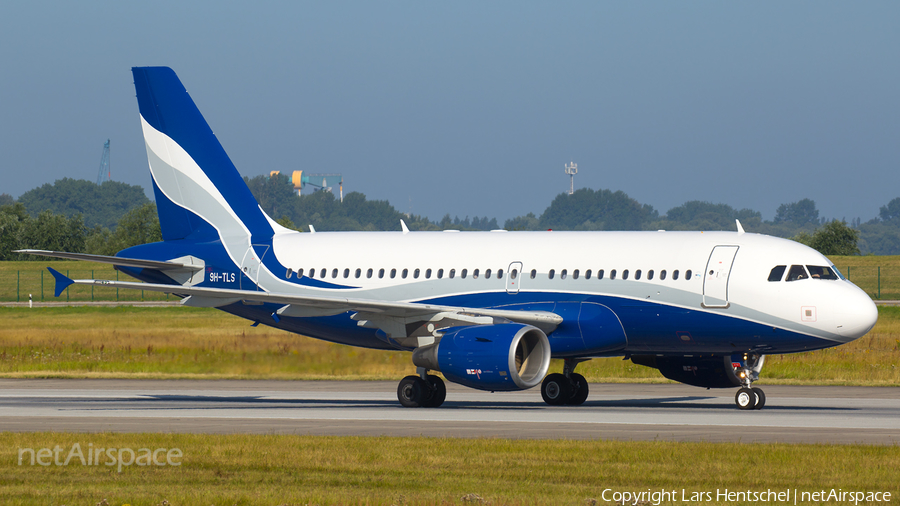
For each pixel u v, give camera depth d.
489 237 109.38
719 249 97.56
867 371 137.50
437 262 109.06
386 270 111.44
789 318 93.69
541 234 107.62
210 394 116.19
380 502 49.16
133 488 53.50
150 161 125.44
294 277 115.75
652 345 100.62
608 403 105.25
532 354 97.56
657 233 103.31
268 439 69.94
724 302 95.62
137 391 119.69
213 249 120.81
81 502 49.84
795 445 66.62
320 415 90.44
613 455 62.78
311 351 146.00
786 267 94.88
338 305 98.75
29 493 52.16
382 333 103.75
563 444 67.25
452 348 94.81
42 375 138.00
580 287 101.06
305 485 54.06
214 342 169.88
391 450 65.00
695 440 70.81
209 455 63.47
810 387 121.44
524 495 51.06
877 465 59.25
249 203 121.69
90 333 197.00
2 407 99.50
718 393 116.75
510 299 104.12
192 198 123.50
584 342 99.81
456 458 62.03
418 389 99.62
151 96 125.06
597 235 104.62
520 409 97.38
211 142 123.00
